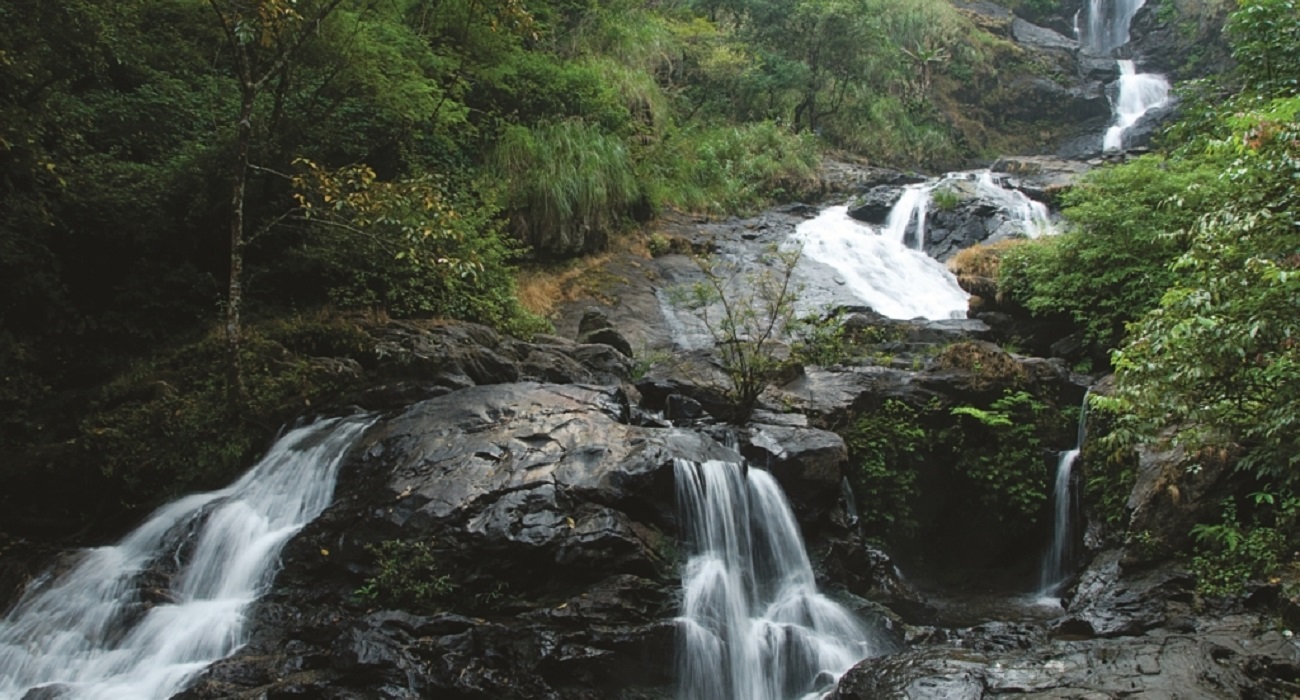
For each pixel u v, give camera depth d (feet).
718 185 71.26
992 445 36.99
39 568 27.84
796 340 44.32
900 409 36.60
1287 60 40.63
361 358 35.81
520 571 24.66
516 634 22.25
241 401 31.99
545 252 53.01
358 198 33.12
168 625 24.40
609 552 24.75
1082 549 33.55
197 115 43.78
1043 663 21.35
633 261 56.18
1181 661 20.80
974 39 102.94
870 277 59.88
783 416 34.94
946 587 34.94
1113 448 32.30
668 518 26.71
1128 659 21.16
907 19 97.81
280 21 32.68
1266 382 24.44
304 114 42.16
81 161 38.88
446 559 24.72
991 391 37.78
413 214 35.83
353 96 44.01
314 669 22.11
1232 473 27.71
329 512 27.09
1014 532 36.63
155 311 38.52
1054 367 40.01
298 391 33.50
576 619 23.12
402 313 40.06
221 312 38.47
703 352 41.09
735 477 28.55
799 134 81.97
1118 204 44.83
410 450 28.30
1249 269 22.90
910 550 36.06
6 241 34.35
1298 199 23.79
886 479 35.32
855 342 46.80
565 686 21.75
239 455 31.32
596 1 73.15
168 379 34.45
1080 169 78.38
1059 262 46.09
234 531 27.84
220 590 26.43
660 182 65.77
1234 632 22.77
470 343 37.65
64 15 35.01
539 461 27.12
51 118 36.96
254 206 40.01
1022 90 101.30
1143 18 113.91
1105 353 43.52
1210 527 26.81
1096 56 110.22
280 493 29.14
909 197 71.26
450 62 48.75
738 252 60.75
